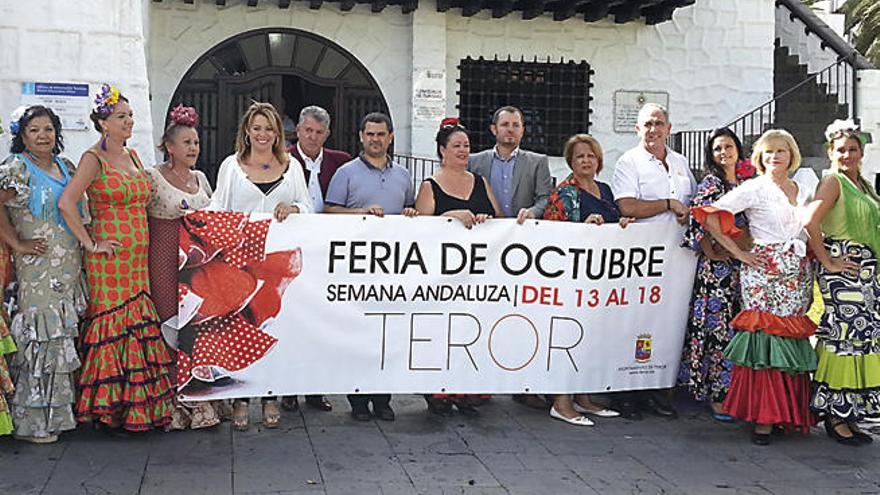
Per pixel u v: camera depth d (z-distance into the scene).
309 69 12.15
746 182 5.74
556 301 5.95
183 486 4.71
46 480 4.74
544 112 12.71
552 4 12.20
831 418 5.80
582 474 5.09
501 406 6.49
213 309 5.51
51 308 5.14
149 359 5.36
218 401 5.90
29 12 6.71
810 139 13.05
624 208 6.12
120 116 5.22
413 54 12.11
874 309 5.62
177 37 11.64
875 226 5.61
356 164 6.07
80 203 5.37
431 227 5.77
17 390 5.20
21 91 6.68
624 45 12.86
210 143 11.91
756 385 5.67
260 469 5.00
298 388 5.67
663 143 6.26
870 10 17.42
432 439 5.64
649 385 6.16
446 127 6.05
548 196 6.41
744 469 5.25
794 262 5.59
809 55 13.68
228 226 5.51
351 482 4.84
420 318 5.81
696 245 6.03
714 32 13.08
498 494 4.74
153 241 5.49
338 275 5.68
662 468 5.23
